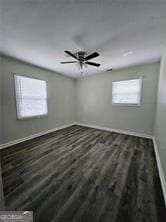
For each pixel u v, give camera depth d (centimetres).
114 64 322
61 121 454
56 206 121
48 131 395
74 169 187
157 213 114
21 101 302
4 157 226
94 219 108
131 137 346
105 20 142
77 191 142
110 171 182
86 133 390
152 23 147
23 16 134
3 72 258
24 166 195
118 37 182
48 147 273
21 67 296
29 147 273
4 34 171
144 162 209
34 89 336
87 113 488
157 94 298
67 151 252
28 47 214
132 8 123
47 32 168
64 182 157
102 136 357
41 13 130
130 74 353
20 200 128
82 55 233
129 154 238
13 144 288
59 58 270
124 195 136
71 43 201
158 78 300
